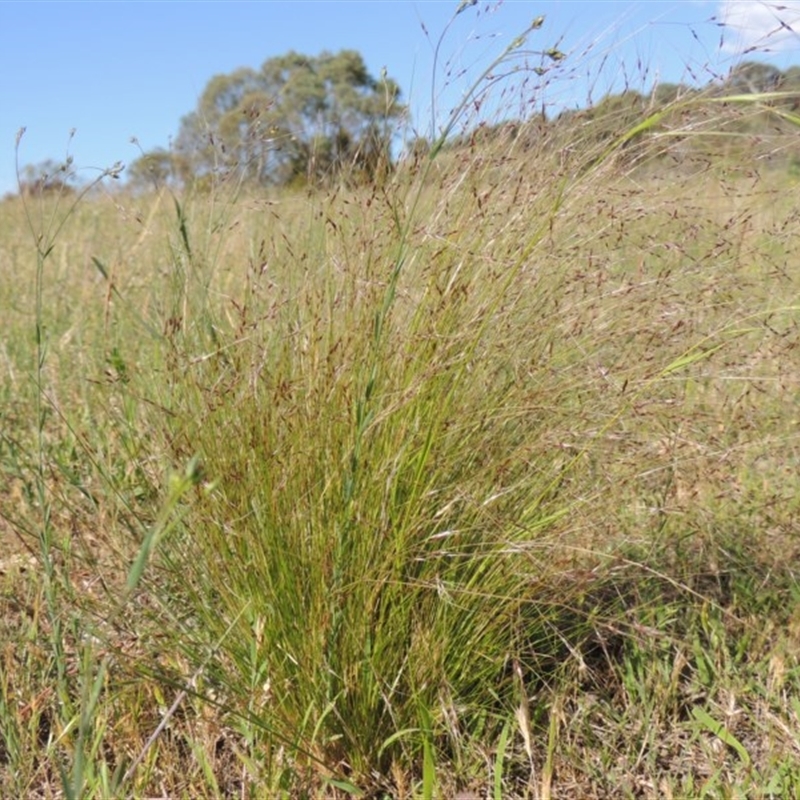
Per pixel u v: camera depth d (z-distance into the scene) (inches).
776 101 84.3
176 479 45.4
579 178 86.3
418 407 79.8
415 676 80.1
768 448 98.7
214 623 83.9
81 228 261.0
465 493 78.9
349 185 96.3
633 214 87.0
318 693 78.9
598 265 86.7
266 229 111.5
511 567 82.0
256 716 75.3
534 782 77.5
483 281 83.3
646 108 87.4
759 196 95.7
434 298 82.9
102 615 90.0
